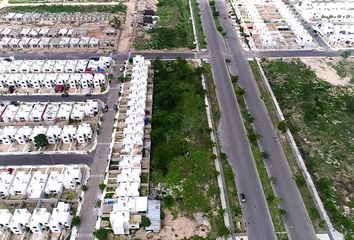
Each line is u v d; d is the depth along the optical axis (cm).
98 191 14462
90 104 18062
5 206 13825
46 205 13825
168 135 16700
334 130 17550
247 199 14188
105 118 18050
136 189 13912
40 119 17675
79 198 14062
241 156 16088
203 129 17325
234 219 13438
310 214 13612
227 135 17150
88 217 13488
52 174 14650
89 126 16750
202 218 13450
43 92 19838
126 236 12850
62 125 17325
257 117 18250
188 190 14475
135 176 14362
